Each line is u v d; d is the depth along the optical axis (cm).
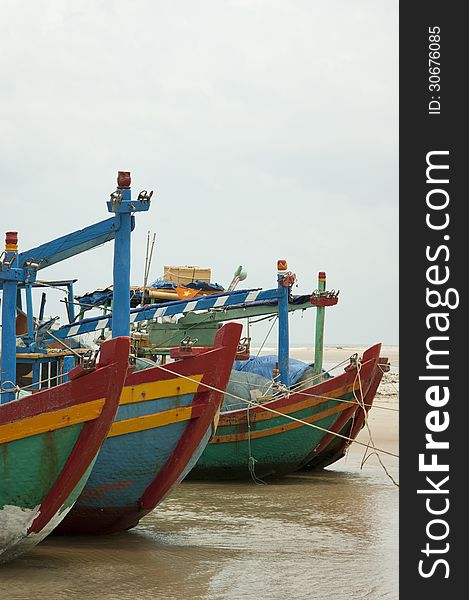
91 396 1052
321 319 2336
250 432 1895
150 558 1202
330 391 1931
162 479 1254
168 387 1225
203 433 1250
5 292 1348
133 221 1502
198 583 1086
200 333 2355
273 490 1842
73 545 1270
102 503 1264
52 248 1481
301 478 2031
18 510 1057
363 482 1969
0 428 1025
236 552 1260
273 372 2255
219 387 1245
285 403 1909
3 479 1035
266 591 1064
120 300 1485
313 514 1570
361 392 1927
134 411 1214
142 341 2348
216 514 1560
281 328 2194
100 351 1083
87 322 2020
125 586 1061
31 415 1035
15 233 1335
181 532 1394
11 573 1101
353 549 1292
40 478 1050
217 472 1936
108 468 1230
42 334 1755
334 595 1058
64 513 1102
